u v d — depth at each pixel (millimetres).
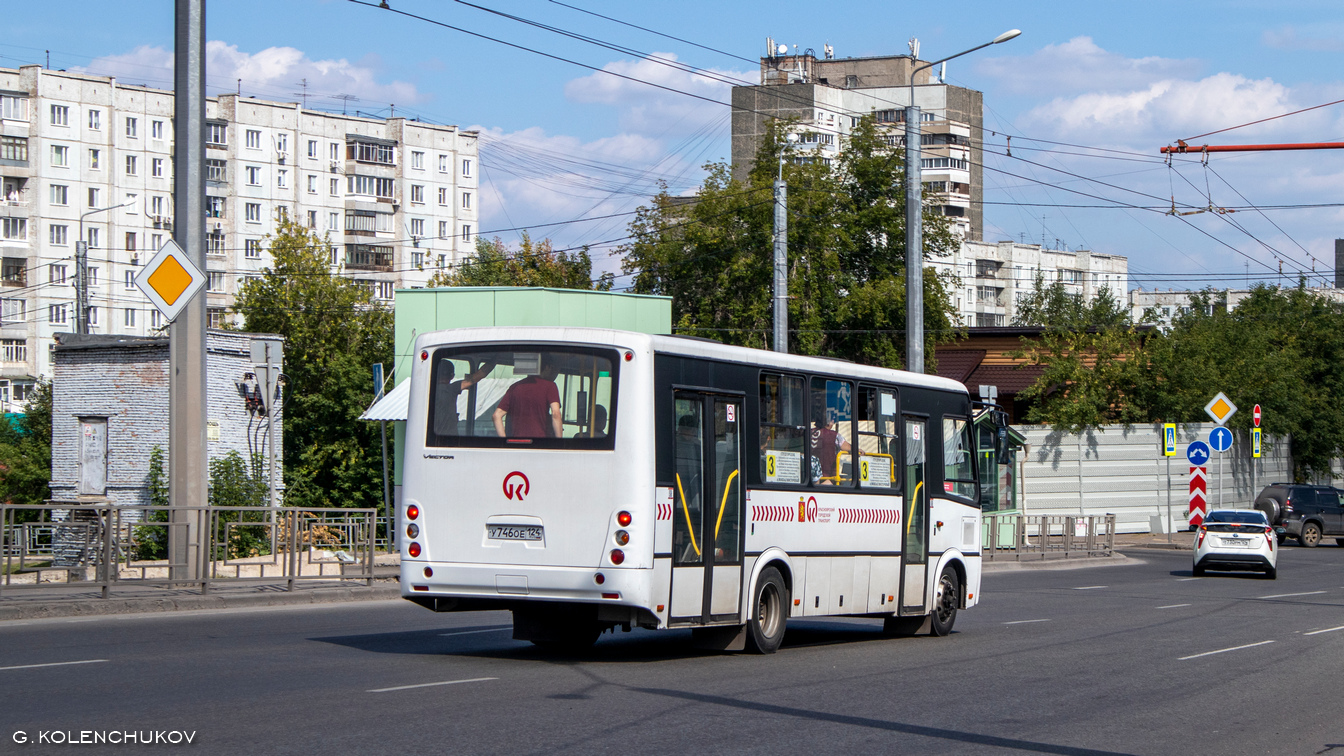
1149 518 43625
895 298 50031
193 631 13906
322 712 8883
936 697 10812
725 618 12766
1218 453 46562
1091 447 42562
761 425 13453
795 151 55500
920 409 16531
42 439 45719
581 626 13320
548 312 28516
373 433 37031
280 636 13711
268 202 98125
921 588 16141
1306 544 44188
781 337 29875
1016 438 36344
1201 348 46719
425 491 12234
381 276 103812
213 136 95625
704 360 12594
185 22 17672
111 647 12188
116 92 92625
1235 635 16828
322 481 37188
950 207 112750
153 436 28688
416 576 12172
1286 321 57188
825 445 14531
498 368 12164
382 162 104125
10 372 88000
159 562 17234
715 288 53625
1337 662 14031
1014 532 34438
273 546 18750
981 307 113125
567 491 11750
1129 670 13016
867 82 114562
